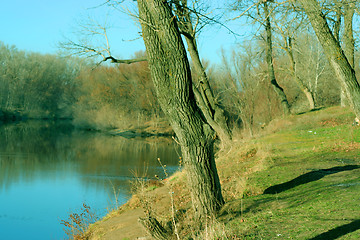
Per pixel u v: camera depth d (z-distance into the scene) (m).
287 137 20.27
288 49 31.64
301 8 11.54
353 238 5.00
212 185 8.16
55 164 29.94
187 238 7.20
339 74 12.85
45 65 91.19
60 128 72.12
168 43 7.55
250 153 17.09
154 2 7.42
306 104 41.66
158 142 49.03
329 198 7.29
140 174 24.44
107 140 51.31
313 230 5.63
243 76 24.06
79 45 8.36
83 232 11.81
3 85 87.75
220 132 19.09
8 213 16.31
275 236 5.70
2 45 91.56
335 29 17.05
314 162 12.45
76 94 77.75
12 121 82.25
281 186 9.87
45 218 15.71
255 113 27.80
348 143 14.76
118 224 10.97
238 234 6.20
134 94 62.56
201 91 17.34
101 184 21.95
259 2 9.89
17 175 25.22
